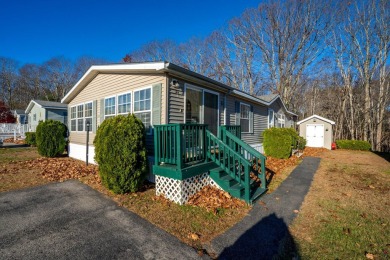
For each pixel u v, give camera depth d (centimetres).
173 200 452
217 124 819
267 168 827
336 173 775
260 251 290
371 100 2030
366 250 295
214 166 545
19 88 4084
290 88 2420
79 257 270
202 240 314
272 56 2467
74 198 469
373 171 812
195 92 739
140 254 278
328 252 290
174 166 470
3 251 279
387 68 1981
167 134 469
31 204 434
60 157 1045
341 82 2319
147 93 654
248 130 1102
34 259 265
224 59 2825
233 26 2684
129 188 487
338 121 2383
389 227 359
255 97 1062
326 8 2150
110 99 809
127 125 479
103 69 775
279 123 1623
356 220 386
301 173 769
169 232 333
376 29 1908
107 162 479
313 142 1789
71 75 4469
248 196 459
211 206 427
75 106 1073
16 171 700
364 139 2014
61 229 338
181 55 3253
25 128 2150
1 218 371
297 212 421
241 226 359
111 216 385
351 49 2086
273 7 2359
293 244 309
